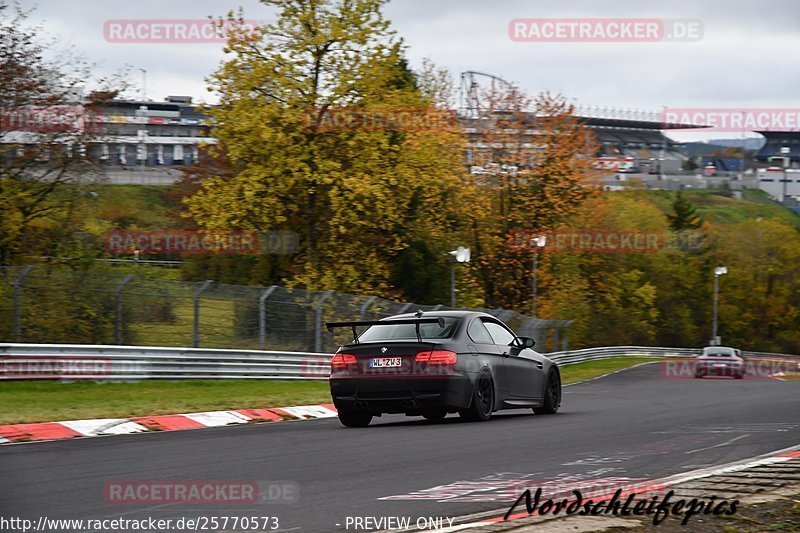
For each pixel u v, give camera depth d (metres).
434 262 166.38
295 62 124.44
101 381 69.50
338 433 39.72
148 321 76.00
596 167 178.50
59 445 35.59
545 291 184.25
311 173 126.56
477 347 45.28
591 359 180.00
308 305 89.06
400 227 148.50
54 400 57.00
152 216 190.88
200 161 184.25
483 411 44.78
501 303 180.38
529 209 176.00
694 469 28.88
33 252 105.81
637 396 70.62
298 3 125.19
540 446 34.41
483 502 23.09
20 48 102.56
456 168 154.38
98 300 73.19
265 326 84.38
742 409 53.47
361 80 126.06
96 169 107.94
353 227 133.00
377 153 129.62
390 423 46.56
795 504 22.45
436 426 42.50
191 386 72.31
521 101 177.12
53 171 106.88
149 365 72.62
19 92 101.31
